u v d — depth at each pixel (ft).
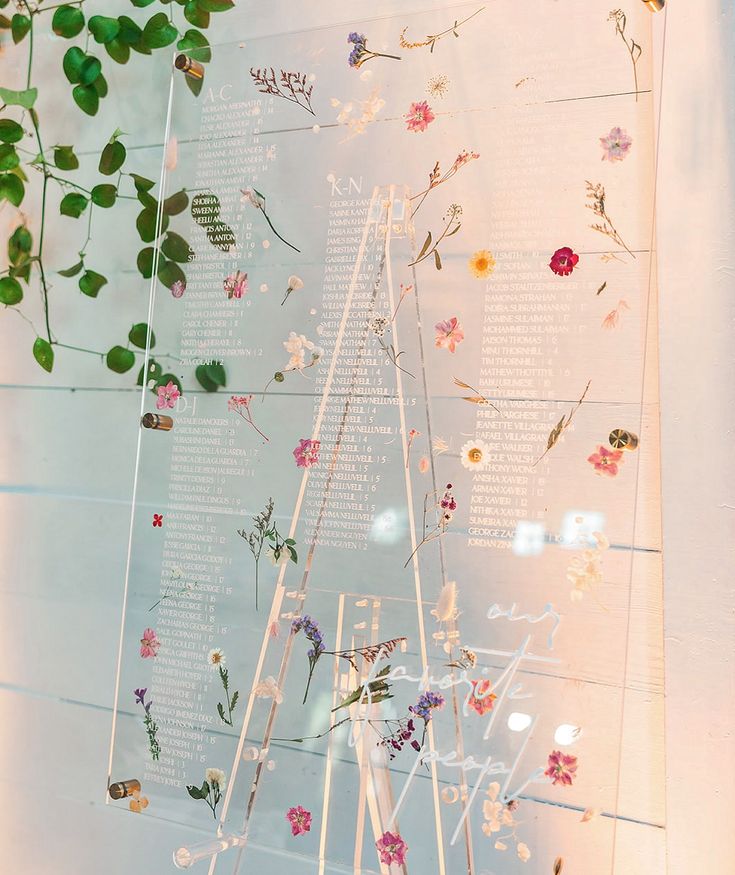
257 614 3.88
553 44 3.52
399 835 3.55
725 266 3.57
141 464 4.14
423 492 3.64
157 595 4.08
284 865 4.11
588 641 3.39
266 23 4.45
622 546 3.37
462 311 3.60
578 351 3.45
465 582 3.57
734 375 3.56
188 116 4.10
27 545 4.96
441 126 3.66
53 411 4.93
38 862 4.87
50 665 4.89
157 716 4.02
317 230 3.84
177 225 4.10
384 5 4.17
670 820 3.61
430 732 3.56
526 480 3.50
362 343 3.75
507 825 3.42
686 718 3.60
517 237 3.53
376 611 3.68
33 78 4.99
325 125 3.85
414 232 3.68
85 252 4.87
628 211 3.40
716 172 3.58
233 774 3.85
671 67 3.64
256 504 3.91
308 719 3.75
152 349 4.13
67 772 4.83
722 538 3.57
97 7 4.87
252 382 3.94
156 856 4.56
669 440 3.65
